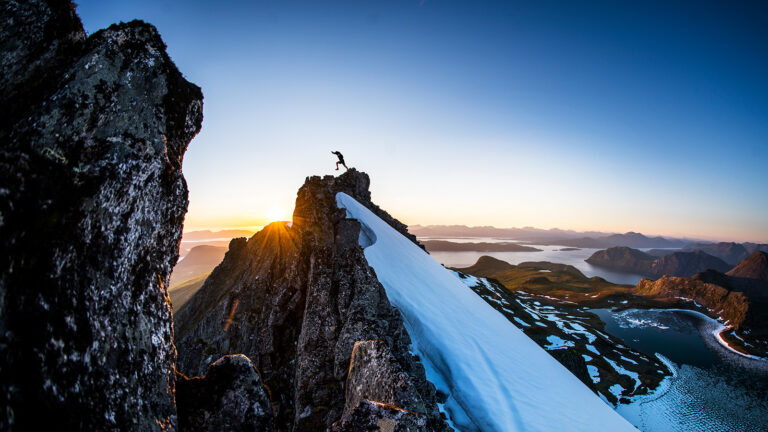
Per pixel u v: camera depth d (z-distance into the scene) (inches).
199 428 187.8
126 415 142.6
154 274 177.8
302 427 578.2
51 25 155.9
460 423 652.7
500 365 856.9
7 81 139.7
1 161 120.4
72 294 133.3
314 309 720.3
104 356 140.9
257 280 936.3
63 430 119.5
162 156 176.1
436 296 1056.2
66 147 139.0
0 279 114.5
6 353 112.1
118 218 154.6
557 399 857.5
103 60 160.6
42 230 126.6
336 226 1080.8
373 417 237.0
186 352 912.9
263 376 746.2
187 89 200.4
